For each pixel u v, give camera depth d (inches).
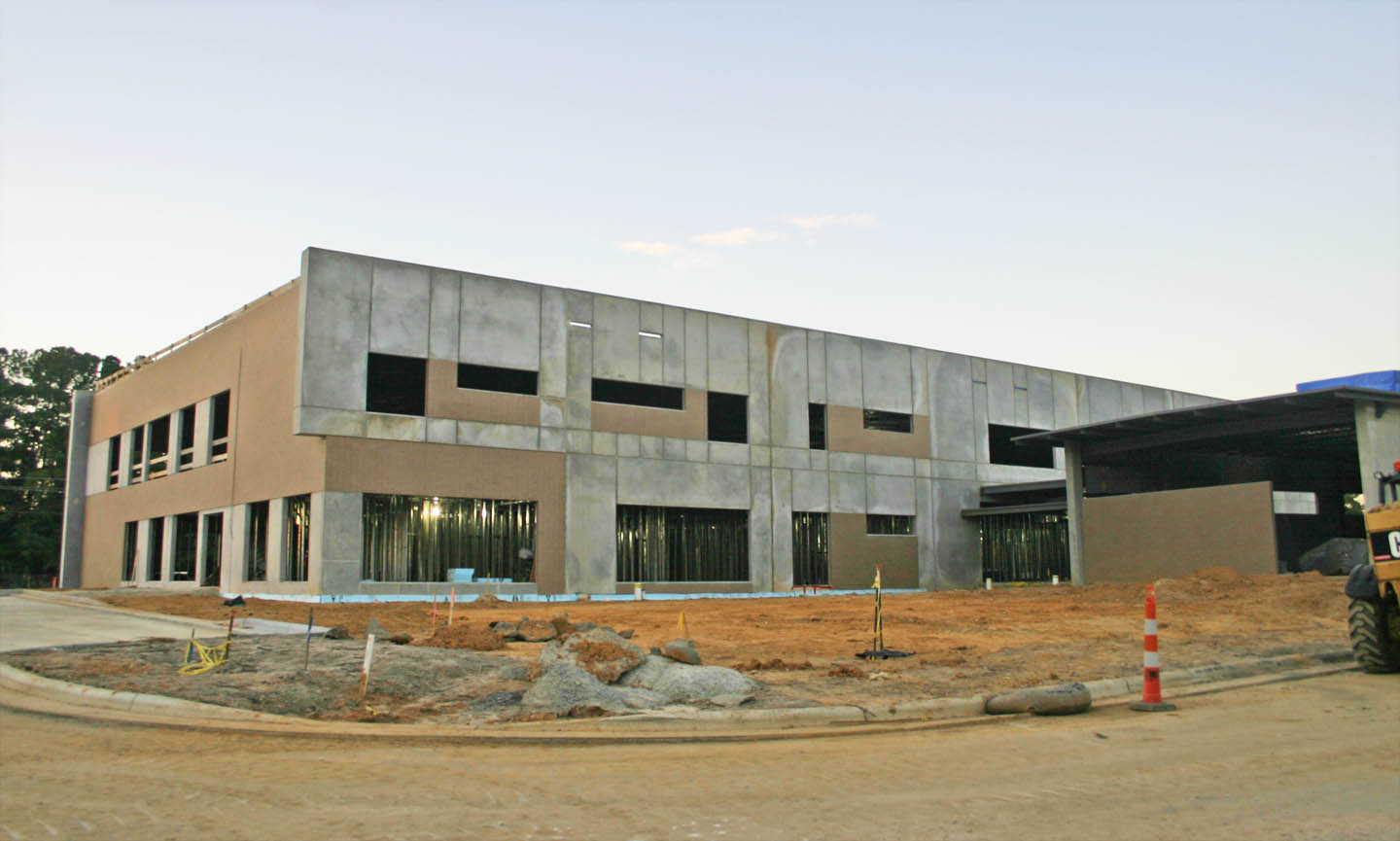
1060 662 574.2
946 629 817.5
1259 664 557.6
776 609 1175.0
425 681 469.4
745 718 393.7
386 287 1332.4
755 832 237.3
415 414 1418.6
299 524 1302.9
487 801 265.6
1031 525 1839.3
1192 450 1526.8
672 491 1546.5
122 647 583.8
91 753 326.0
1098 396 2165.4
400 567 1300.4
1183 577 1248.8
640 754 334.3
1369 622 527.5
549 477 1433.3
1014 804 266.2
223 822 241.1
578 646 466.0
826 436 1744.6
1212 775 302.0
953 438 1914.4
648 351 1557.6
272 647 570.6
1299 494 1825.8
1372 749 341.1
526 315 1445.6
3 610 987.3
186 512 1601.9
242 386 1460.4
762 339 1690.5
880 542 1785.2
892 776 301.7
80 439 2034.9
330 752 334.0
